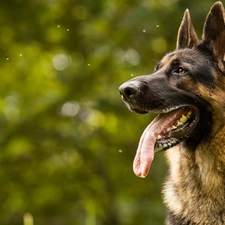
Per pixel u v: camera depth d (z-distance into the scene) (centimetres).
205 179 752
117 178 1767
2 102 1738
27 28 1686
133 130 1686
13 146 1695
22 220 1884
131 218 1700
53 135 1686
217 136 754
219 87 766
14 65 1753
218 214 746
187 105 767
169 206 788
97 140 1705
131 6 1559
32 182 1747
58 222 1931
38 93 1697
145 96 755
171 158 794
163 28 1517
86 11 1603
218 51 772
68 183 1761
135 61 1672
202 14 1452
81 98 1623
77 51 1722
